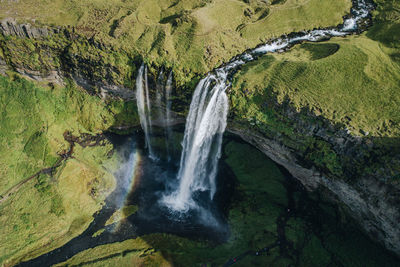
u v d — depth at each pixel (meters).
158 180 48.31
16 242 38.91
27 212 41.41
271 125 39.53
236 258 37.59
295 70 40.34
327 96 36.62
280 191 42.97
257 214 41.72
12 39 48.22
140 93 48.19
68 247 39.47
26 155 47.00
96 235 40.94
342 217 37.38
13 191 43.75
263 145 42.91
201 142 44.97
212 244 39.69
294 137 37.88
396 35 42.91
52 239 39.88
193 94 44.28
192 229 41.66
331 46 43.88
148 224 42.34
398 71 37.12
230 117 42.72
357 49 40.94
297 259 36.47
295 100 37.34
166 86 45.28
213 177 47.38
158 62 45.12
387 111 33.50
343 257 34.69
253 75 42.25
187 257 37.88
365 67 37.94
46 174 45.06
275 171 43.97
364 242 34.66
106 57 46.91
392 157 30.16
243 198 43.69
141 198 45.75
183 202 45.50
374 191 31.30
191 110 45.09
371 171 31.20
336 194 36.84
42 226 40.38
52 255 38.53
